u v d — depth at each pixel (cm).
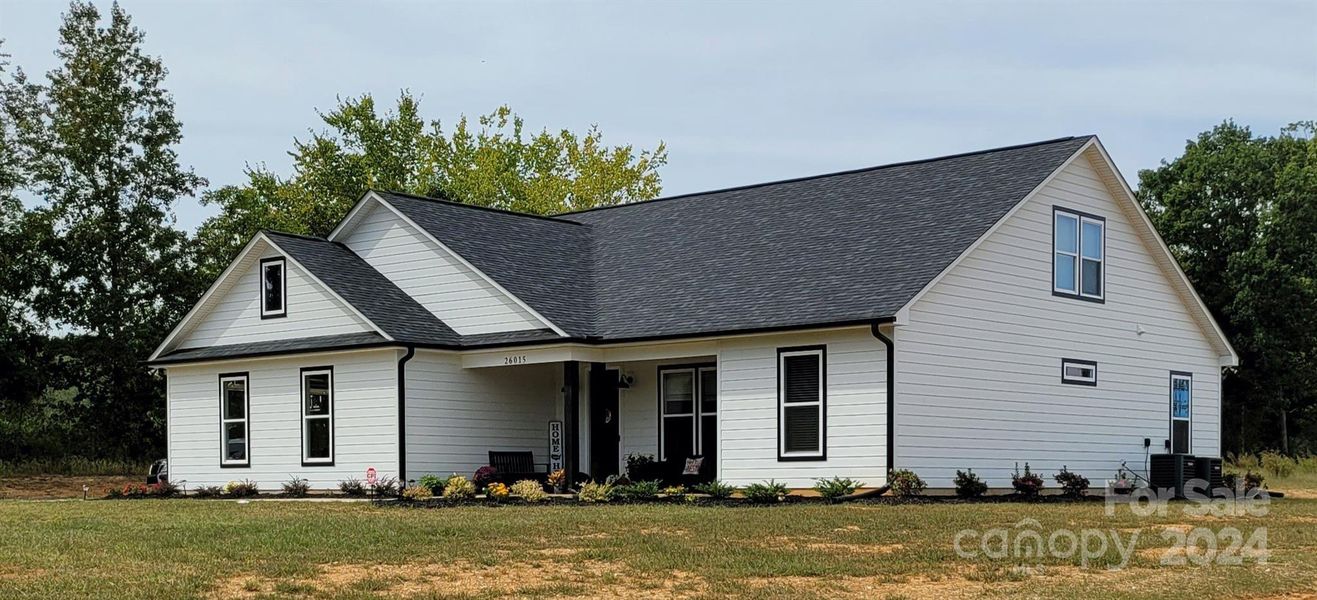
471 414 3045
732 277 2933
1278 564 1571
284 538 1797
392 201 3225
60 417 4809
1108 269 3064
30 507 2598
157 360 3362
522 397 3156
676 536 1802
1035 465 2833
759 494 2441
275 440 3152
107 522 2109
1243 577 1473
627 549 1659
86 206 4722
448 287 3120
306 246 3219
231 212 5188
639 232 3431
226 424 3256
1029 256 2861
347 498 2861
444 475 2978
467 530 1881
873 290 2614
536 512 2242
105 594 1332
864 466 2548
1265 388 5334
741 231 3183
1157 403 3175
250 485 3062
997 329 2767
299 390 3111
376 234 3281
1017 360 2808
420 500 2631
